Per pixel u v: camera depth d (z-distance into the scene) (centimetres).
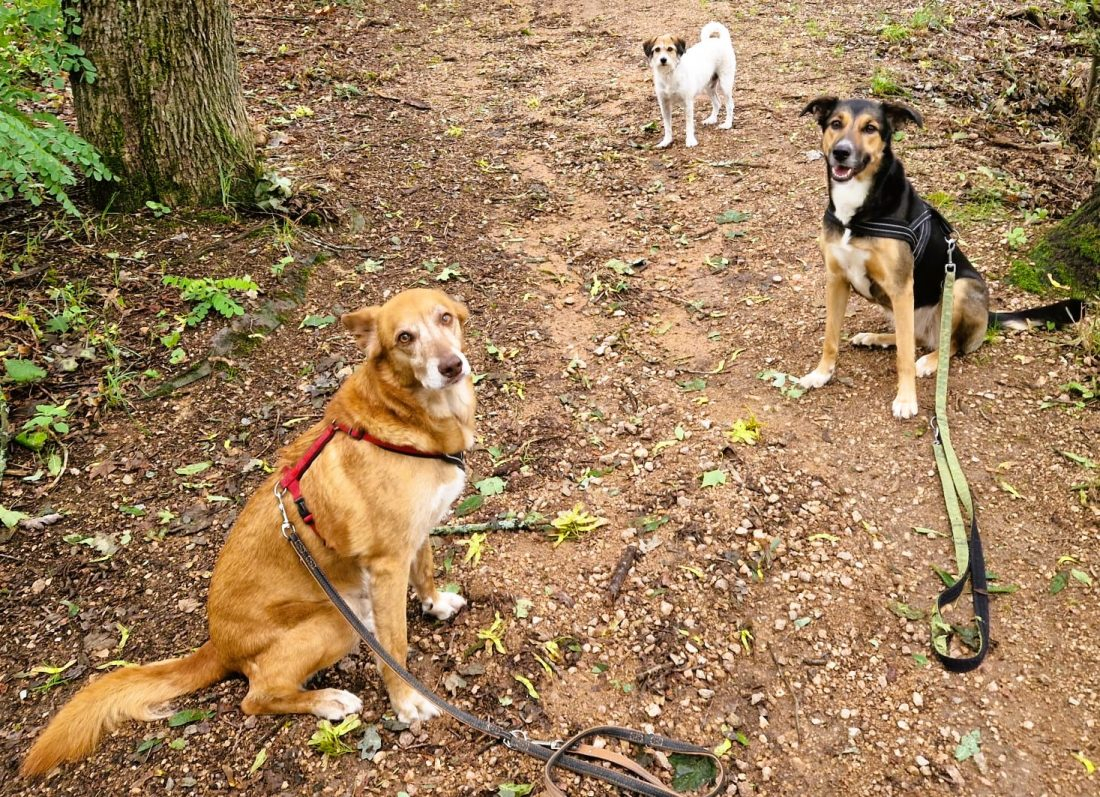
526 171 320
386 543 143
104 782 139
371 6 505
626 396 214
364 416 144
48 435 196
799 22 470
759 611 162
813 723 145
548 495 188
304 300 242
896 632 157
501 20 510
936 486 181
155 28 238
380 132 335
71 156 227
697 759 141
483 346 231
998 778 136
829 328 206
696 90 325
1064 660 150
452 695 151
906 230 189
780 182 295
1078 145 316
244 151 262
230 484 192
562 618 162
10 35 253
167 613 166
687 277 257
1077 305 212
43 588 170
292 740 143
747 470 188
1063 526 170
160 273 236
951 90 352
